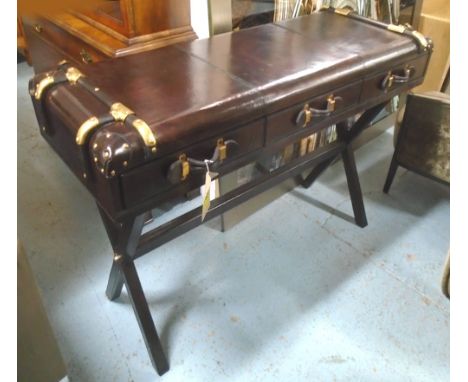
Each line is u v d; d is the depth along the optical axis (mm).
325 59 977
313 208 1677
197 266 1406
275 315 1245
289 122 909
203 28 1244
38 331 858
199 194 1733
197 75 885
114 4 1155
